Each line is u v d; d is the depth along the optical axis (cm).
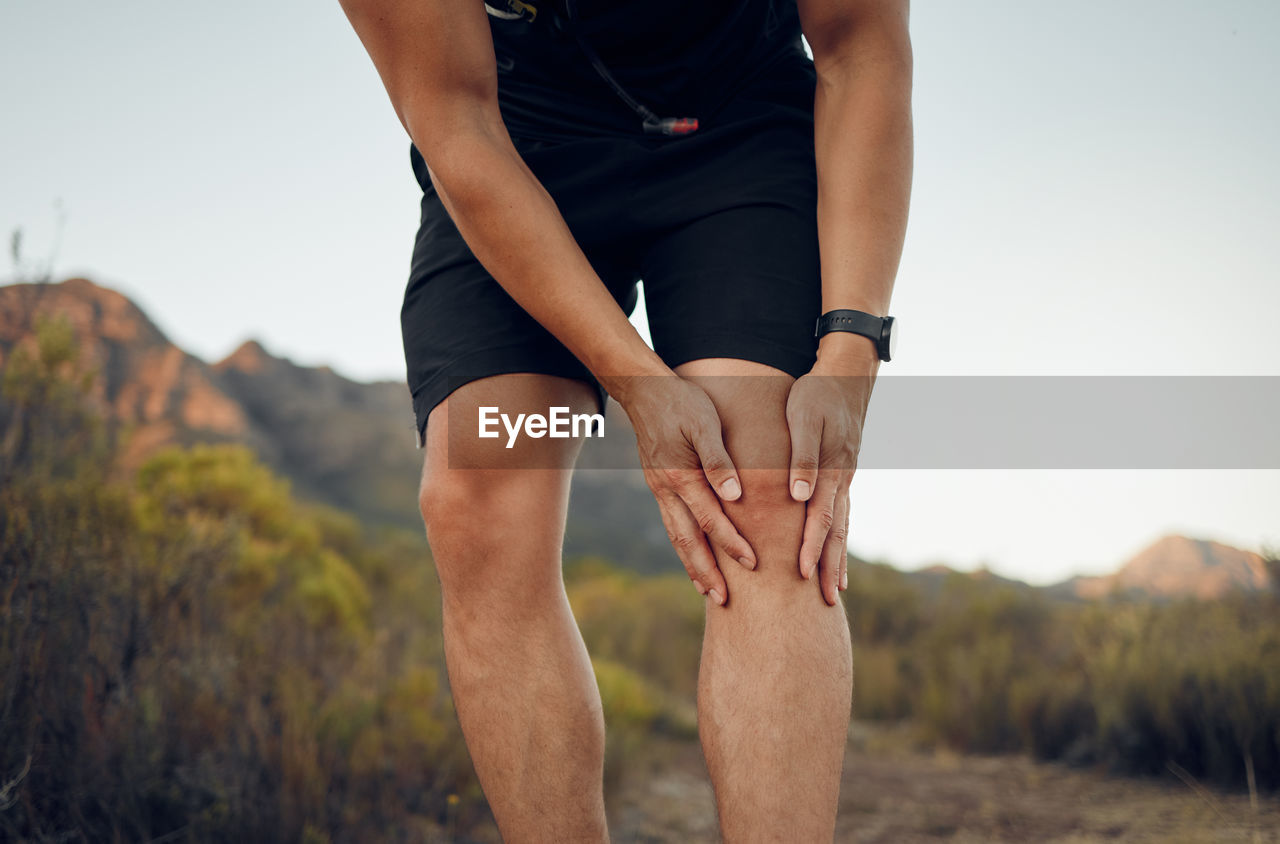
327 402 8281
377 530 1440
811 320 101
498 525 108
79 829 189
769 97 119
